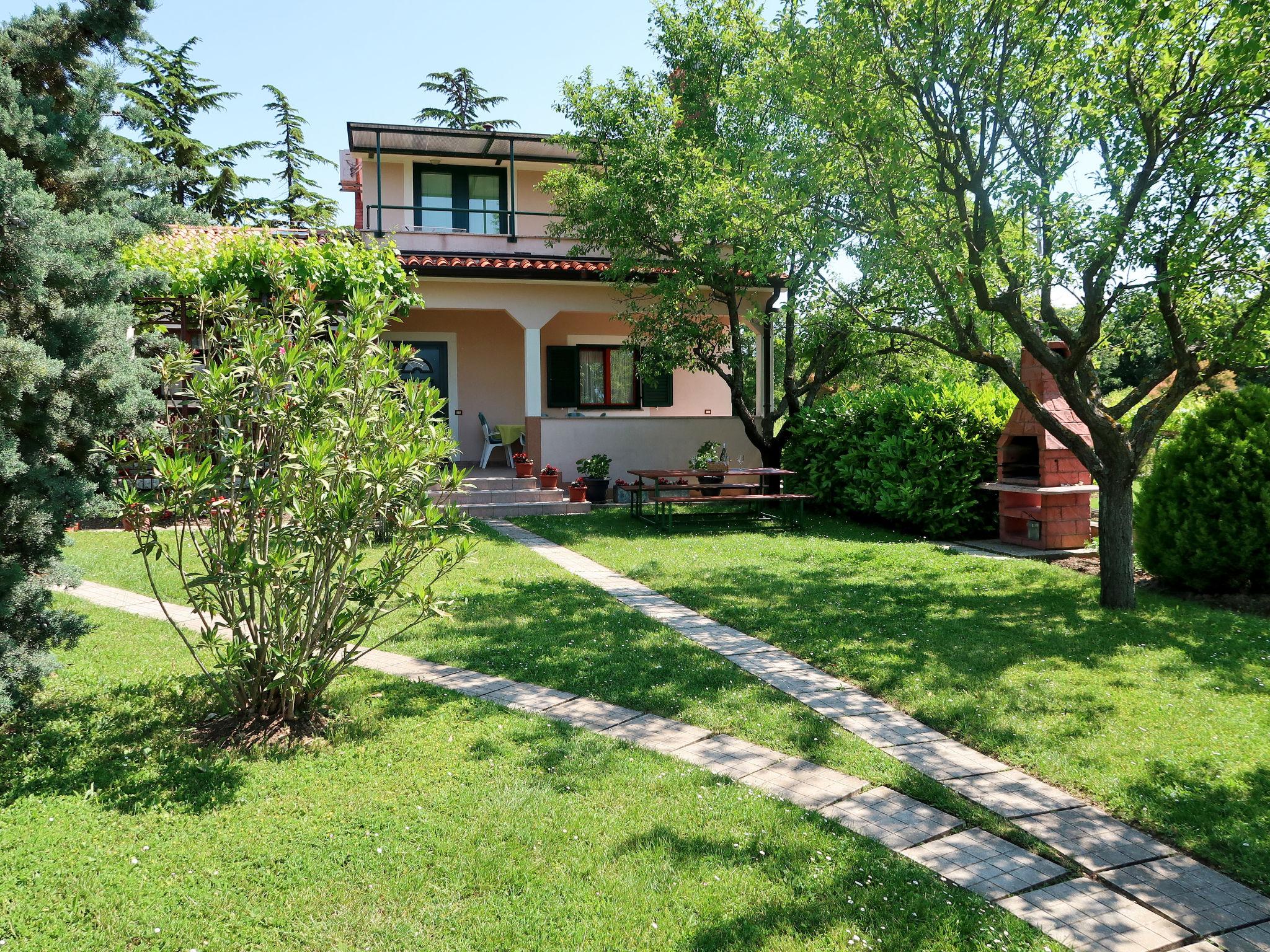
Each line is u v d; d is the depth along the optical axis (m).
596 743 4.93
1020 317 8.26
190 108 28.02
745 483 14.88
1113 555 8.19
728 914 3.28
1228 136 7.52
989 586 9.20
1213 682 6.00
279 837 3.83
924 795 4.37
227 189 27.42
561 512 14.64
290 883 3.46
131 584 8.84
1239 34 6.71
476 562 10.34
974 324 8.98
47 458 4.99
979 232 8.30
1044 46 7.84
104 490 5.50
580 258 17.25
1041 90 8.09
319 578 5.02
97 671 6.09
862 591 8.91
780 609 8.18
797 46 8.66
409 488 5.00
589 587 9.09
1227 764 4.70
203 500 4.77
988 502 12.80
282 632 4.99
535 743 4.93
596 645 6.96
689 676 6.21
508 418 18.84
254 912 3.27
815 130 9.27
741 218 10.25
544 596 8.64
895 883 3.50
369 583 5.02
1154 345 9.73
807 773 4.66
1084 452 8.38
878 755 4.88
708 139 15.46
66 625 5.35
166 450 5.57
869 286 9.61
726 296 15.55
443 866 3.59
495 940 3.10
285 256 11.70
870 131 8.14
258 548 4.98
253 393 5.06
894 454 12.98
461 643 7.00
